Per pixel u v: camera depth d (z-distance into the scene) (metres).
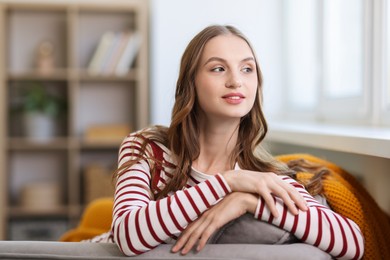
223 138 1.54
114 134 4.39
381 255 1.70
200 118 1.55
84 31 4.59
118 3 4.30
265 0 4.09
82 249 1.32
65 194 4.60
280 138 2.98
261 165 1.59
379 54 2.61
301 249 1.29
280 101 4.14
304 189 1.53
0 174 4.25
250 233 1.34
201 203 1.30
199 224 1.32
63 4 4.29
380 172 1.98
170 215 1.29
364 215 1.66
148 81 4.46
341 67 3.12
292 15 3.93
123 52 4.34
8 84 4.53
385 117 2.57
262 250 1.28
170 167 1.54
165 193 1.50
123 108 4.64
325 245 1.34
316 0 3.40
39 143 4.32
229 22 4.05
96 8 4.39
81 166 4.60
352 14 2.93
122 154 1.57
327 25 3.30
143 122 4.28
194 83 1.51
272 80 4.12
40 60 4.39
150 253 1.30
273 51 4.11
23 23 4.56
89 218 2.24
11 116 4.57
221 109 1.46
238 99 1.46
